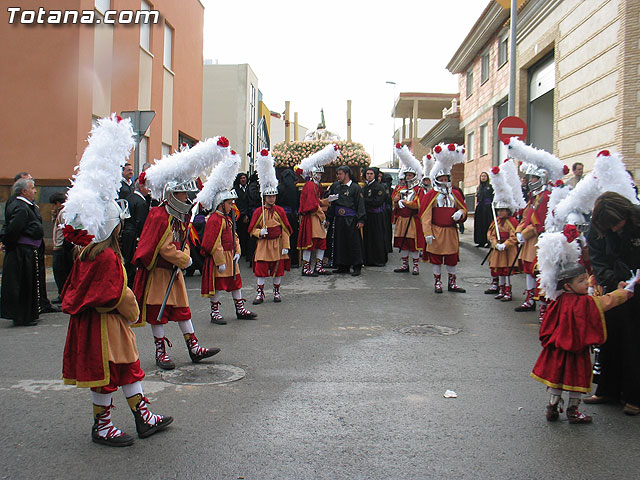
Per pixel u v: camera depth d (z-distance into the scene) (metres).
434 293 10.24
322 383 5.31
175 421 4.43
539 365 4.50
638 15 12.30
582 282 4.33
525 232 8.52
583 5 14.57
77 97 13.20
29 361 6.12
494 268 9.58
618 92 12.76
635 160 12.38
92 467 3.67
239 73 37.53
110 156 4.00
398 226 12.72
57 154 13.27
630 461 3.77
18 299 7.88
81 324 3.92
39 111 13.27
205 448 3.95
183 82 20.59
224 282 7.84
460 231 21.91
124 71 15.36
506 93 21.98
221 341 6.89
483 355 6.25
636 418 4.56
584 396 5.11
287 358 6.14
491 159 24.55
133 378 4.06
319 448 3.94
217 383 5.33
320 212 12.16
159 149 18.06
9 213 7.85
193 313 8.65
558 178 8.42
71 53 13.19
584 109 14.51
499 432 4.23
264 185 9.12
